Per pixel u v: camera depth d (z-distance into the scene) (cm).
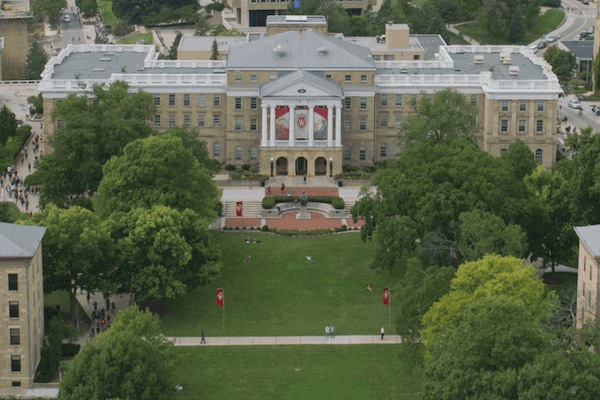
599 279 19288
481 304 17100
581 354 16488
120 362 18038
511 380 16025
